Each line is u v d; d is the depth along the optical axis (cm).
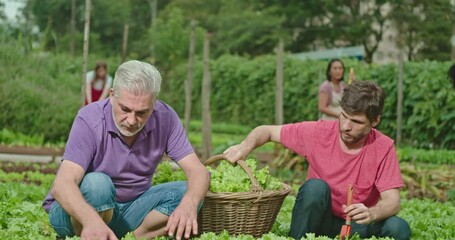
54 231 700
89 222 566
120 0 5878
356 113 628
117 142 616
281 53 1534
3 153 1529
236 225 643
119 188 633
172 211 629
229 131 2856
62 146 1661
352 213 627
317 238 615
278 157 1473
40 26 5653
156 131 631
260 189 643
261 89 2797
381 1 3778
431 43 3806
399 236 654
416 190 1295
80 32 5719
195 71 3266
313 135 680
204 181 625
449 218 876
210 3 5688
